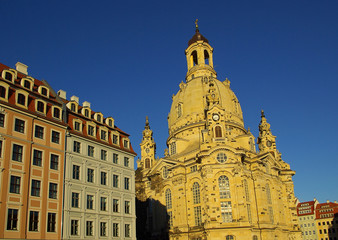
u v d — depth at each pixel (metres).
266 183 96.00
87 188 56.34
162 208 97.19
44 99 54.25
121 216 61.12
